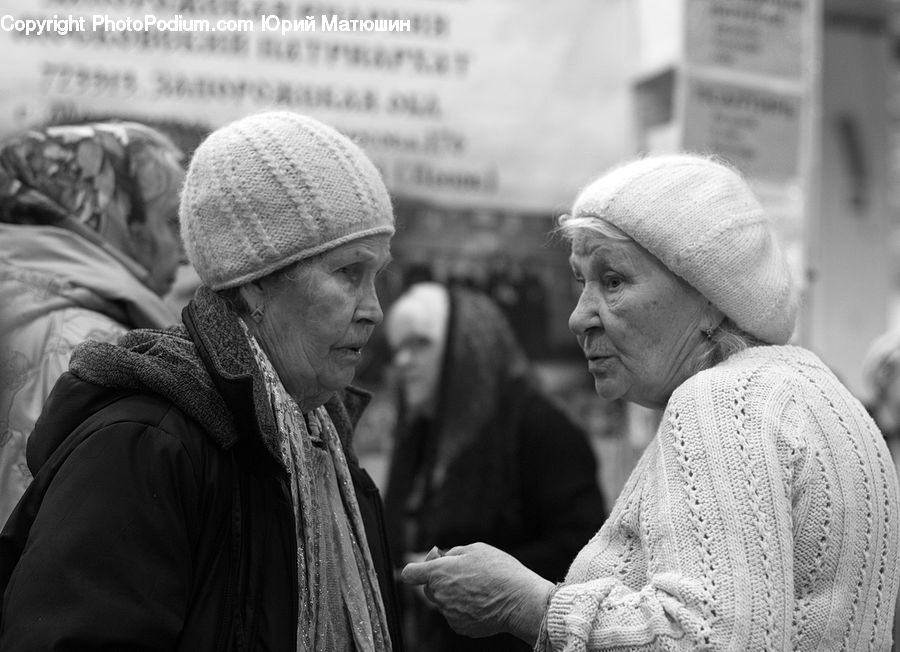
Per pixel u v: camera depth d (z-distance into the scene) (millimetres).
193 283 2891
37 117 3479
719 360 1815
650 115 3980
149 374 1637
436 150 3938
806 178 3717
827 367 1850
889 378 4430
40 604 1490
